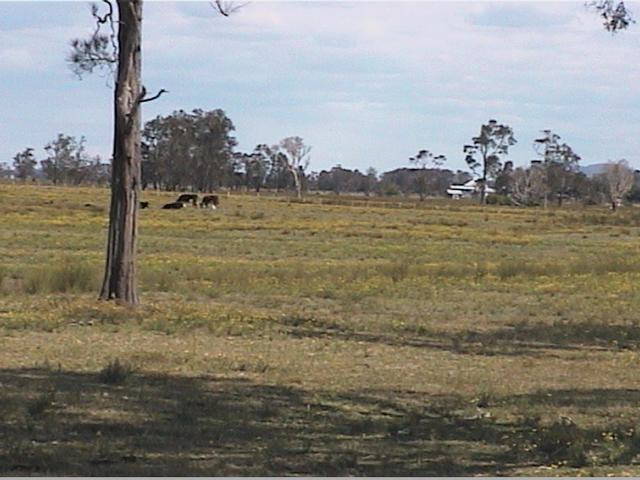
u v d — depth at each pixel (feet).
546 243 198.08
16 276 98.22
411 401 44.34
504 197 536.01
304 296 92.38
